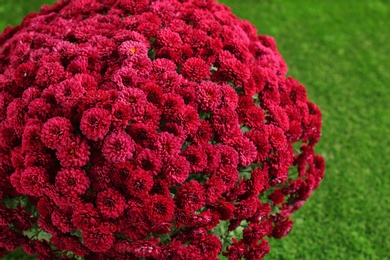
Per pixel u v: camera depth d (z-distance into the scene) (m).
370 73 1.86
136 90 0.94
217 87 0.97
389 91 1.79
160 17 1.04
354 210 1.43
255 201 1.00
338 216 1.42
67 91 0.94
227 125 0.96
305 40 1.97
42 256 1.00
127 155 0.91
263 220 1.05
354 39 2.00
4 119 0.99
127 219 0.93
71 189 0.92
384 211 1.44
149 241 0.94
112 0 1.10
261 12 2.07
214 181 0.95
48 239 1.02
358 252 1.36
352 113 1.70
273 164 1.01
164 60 0.98
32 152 0.93
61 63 0.99
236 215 0.99
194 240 0.97
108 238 0.92
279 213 1.10
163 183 0.93
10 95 1.00
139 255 0.95
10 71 1.02
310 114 1.12
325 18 2.08
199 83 1.00
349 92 1.78
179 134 0.94
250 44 1.08
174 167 0.93
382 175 1.52
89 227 0.92
